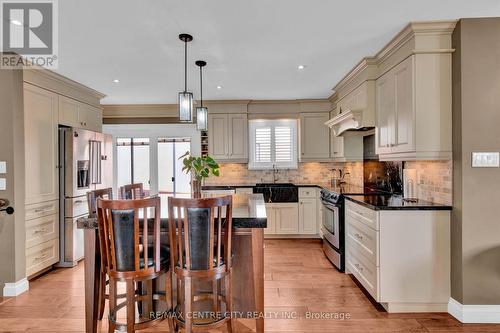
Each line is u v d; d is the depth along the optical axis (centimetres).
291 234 497
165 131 533
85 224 207
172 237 192
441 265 249
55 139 357
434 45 243
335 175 543
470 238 235
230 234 196
